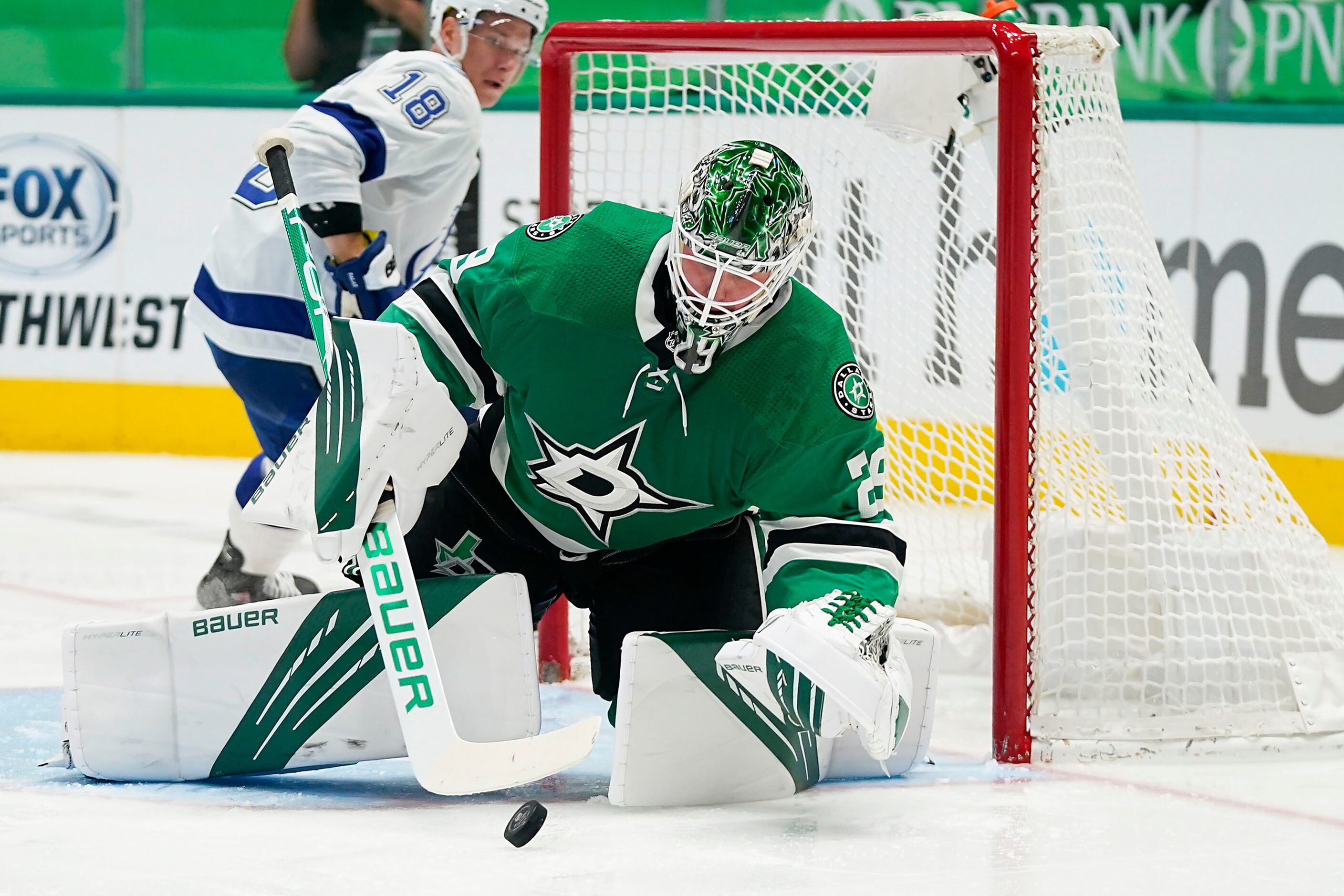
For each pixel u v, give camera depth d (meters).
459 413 8.21
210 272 12.69
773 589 8.12
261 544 13.12
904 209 13.79
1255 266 21.23
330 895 6.55
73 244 27.31
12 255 27.53
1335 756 9.86
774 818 8.04
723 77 13.67
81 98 27.16
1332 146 20.62
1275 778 9.26
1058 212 9.84
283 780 8.74
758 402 7.81
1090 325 10.23
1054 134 9.80
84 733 8.41
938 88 11.86
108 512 20.92
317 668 8.45
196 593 15.24
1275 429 20.97
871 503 8.24
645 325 7.69
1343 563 18.22
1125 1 22.58
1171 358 10.77
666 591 9.14
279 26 26.97
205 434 26.94
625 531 8.70
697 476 8.13
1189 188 21.77
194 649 8.52
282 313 12.42
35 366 27.56
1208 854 7.58
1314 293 20.66
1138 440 10.54
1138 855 7.54
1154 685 10.07
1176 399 10.75
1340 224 20.52
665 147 13.87
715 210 7.10
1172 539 10.76
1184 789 8.94
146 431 27.25
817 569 8.03
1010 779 9.10
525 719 8.36
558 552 9.24
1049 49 9.23
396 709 8.41
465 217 25.98
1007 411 9.27
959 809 8.34
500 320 7.97
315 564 17.05
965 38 9.36
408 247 13.04
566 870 6.96
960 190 15.09
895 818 8.10
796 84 15.20
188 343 26.97
